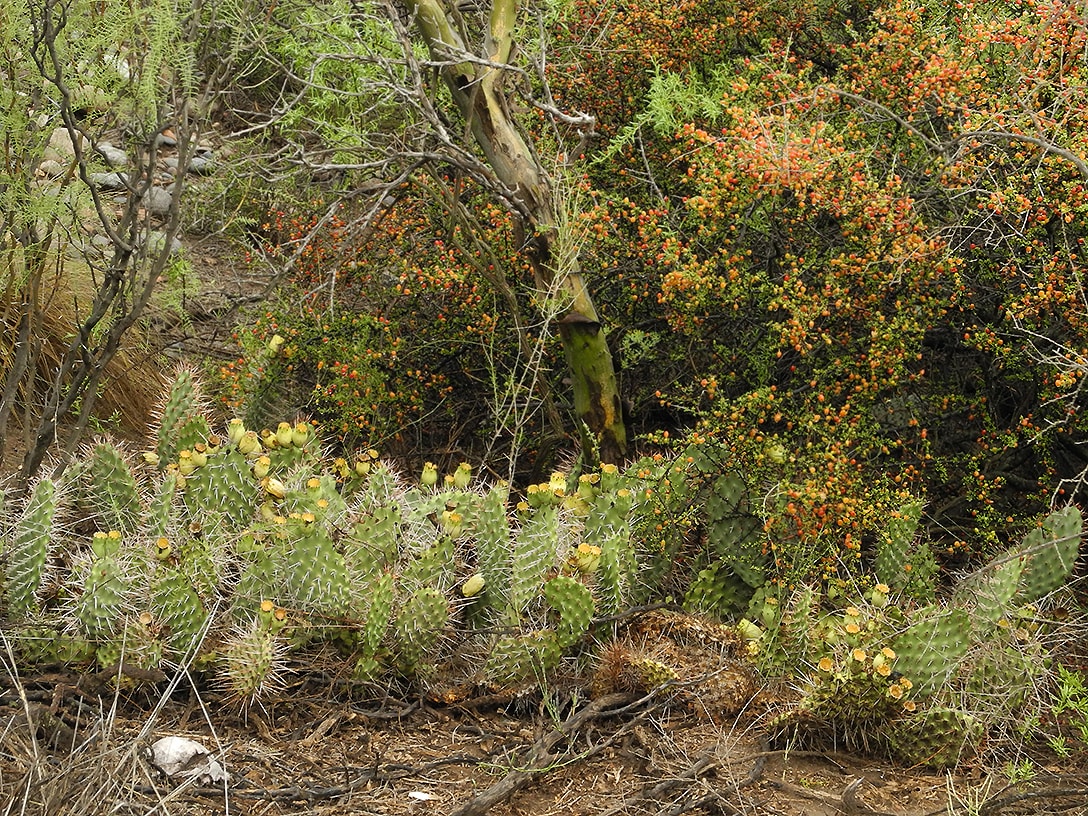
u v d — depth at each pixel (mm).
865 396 3885
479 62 4008
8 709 2842
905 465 4191
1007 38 3734
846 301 3891
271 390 4707
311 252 4820
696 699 3143
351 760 2869
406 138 4840
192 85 3619
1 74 3574
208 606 3146
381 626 3092
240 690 2957
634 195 4941
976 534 4094
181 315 4812
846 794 2734
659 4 4875
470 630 3367
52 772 2484
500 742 2977
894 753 3018
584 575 3225
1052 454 4270
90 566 3107
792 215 4207
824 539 3723
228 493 3422
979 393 4379
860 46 4523
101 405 4816
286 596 3234
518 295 4699
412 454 4918
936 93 3799
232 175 4652
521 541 3266
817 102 4152
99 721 2670
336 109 5262
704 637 3410
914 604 3586
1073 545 3381
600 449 4348
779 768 2951
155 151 3590
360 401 4555
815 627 3260
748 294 4113
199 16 3771
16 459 4266
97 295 3895
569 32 4875
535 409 4352
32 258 3850
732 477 3707
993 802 2664
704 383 3906
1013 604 3322
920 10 4117
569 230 4047
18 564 3072
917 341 3982
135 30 3547
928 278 3814
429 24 4289
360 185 5195
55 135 5215
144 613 3020
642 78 4941
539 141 4645
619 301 4688
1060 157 3484
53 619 3127
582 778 2844
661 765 2889
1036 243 3682
